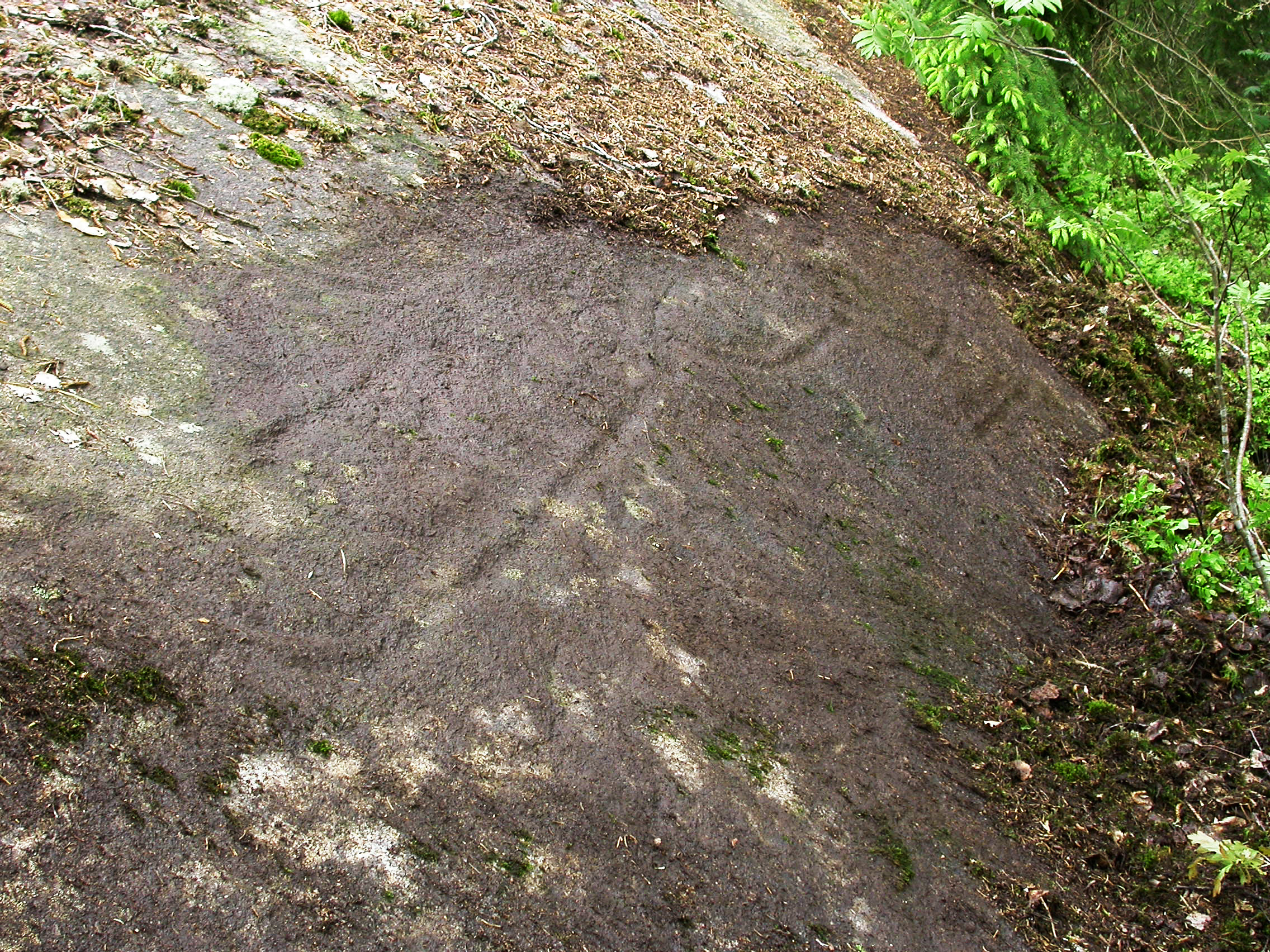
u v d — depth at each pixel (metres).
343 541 2.87
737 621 3.28
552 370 3.84
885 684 3.38
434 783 2.41
